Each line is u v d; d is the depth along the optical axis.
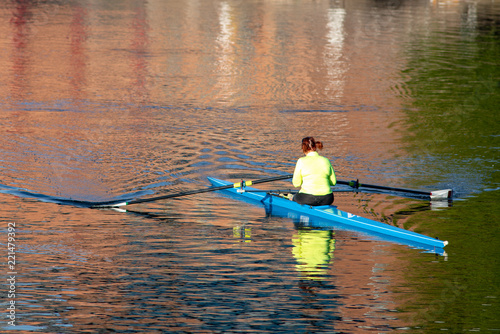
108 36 94.00
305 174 32.72
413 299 23.12
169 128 49.91
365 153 44.50
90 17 114.38
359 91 65.25
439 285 24.33
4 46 82.69
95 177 38.16
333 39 97.38
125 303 22.45
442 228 30.78
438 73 74.81
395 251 27.88
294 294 23.41
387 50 89.25
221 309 22.14
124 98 59.25
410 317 21.78
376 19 122.69
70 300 22.55
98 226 30.41
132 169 39.97
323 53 85.81
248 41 93.69
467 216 32.50
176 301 22.70
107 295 23.03
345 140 47.84
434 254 27.50
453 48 91.69
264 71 73.75
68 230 29.67
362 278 24.97
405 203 34.75
